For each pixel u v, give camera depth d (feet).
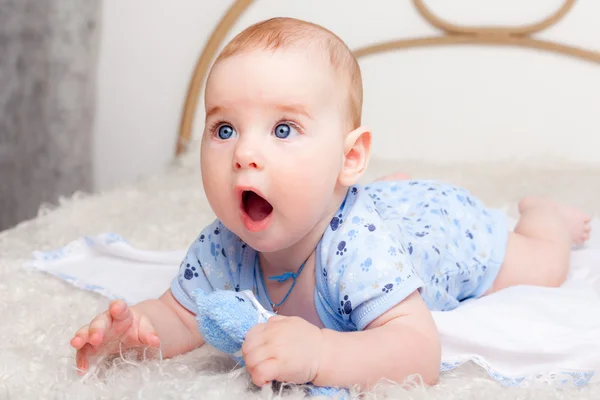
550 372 3.27
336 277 3.23
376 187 4.42
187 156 8.33
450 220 4.09
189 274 3.59
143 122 9.27
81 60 8.73
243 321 2.91
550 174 7.61
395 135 8.83
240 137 3.00
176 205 6.47
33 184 8.74
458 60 8.57
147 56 9.12
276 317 2.94
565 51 8.34
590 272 4.54
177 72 9.11
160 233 5.56
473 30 8.47
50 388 2.89
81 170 9.01
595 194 6.68
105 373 3.05
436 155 8.79
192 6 8.96
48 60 8.60
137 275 4.66
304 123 3.01
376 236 3.26
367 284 3.14
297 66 3.04
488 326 3.48
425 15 8.57
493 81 8.55
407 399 2.82
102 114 9.34
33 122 8.66
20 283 4.33
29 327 3.66
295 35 3.14
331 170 3.10
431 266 3.77
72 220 5.91
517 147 8.61
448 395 2.92
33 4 8.43
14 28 8.34
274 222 3.04
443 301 3.83
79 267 4.75
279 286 3.49
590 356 3.32
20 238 5.43
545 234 4.41
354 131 3.29
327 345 2.85
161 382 2.89
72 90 8.72
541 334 3.44
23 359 3.19
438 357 3.09
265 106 2.97
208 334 2.96
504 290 3.95
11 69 8.37
